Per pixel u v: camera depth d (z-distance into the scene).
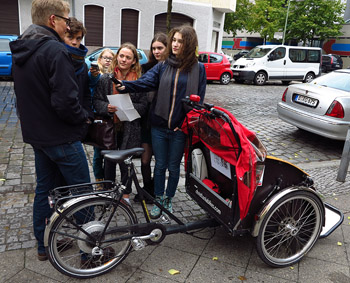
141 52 11.41
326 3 30.11
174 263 2.76
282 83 17.47
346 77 6.43
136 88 2.99
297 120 6.39
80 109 2.32
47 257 2.56
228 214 2.66
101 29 17.31
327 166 5.36
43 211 2.62
